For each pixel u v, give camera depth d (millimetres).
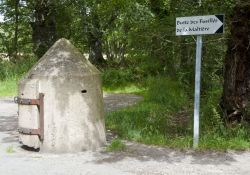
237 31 10781
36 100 9141
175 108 14898
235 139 9711
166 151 9258
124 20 19547
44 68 9273
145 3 14133
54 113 9125
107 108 15180
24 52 28250
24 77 9500
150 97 16453
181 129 11406
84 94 9297
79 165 8359
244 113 10719
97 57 29438
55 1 23359
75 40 29188
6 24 28281
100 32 28453
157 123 11938
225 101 11023
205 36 12227
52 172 7980
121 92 20672
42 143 9227
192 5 11891
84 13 26703
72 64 9305
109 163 8477
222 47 12703
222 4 11086
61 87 9109
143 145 9742
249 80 10812
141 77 22375
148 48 14086
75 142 9219
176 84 17484
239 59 10867
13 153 9180
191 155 8977
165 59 16328
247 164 8438
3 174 7879
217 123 10578
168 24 12516
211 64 13938
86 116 9328
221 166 8312
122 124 11523
